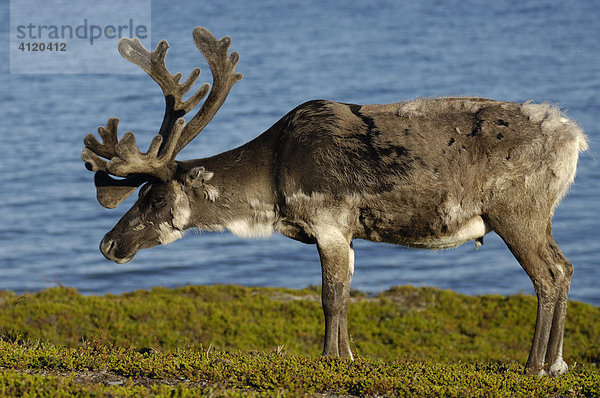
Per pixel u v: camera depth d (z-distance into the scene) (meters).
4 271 104.38
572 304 61.25
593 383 27.72
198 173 32.69
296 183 31.50
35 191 158.25
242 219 33.12
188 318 55.78
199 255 115.19
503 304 61.72
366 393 25.83
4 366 27.55
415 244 31.97
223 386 25.09
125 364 27.36
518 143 29.81
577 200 148.25
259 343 51.38
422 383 26.55
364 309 60.12
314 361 29.06
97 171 34.00
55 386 23.91
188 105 34.03
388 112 31.59
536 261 29.86
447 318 58.75
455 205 30.41
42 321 52.19
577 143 30.05
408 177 30.47
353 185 30.94
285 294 67.00
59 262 109.69
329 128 31.41
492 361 47.84
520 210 29.81
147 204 33.59
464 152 30.28
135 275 104.06
